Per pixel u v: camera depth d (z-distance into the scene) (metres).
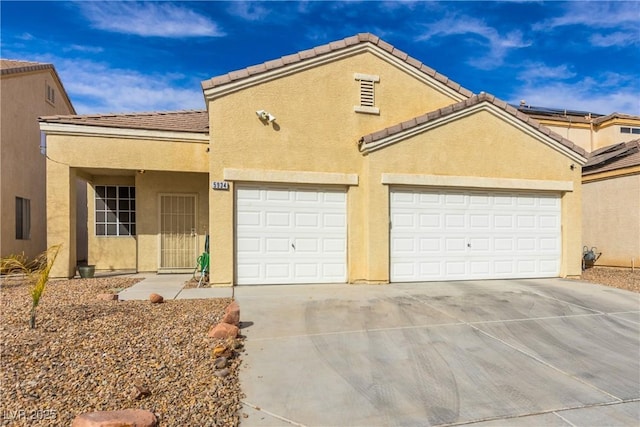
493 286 10.49
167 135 11.66
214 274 10.01
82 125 11.21
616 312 8.22
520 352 6.02
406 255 10.97
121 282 10.80
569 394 4.80
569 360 5.79
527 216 11.99
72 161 11.22
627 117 21.30
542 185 11.87
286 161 10.45
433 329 6.85
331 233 10.80
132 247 13.85
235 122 10.20
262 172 10.27
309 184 10.66
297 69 10.59
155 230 13.27
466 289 10.02
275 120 10.40
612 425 4.16
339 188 10.90
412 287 10.21
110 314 6.77
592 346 6.36
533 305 8.55
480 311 7.98
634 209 14.77
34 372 4.52
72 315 6.55
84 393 4.19
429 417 4.21
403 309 7.96
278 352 5.73
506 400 4.61
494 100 11.43
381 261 10.62
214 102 10.12
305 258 10.62
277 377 4.99
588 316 7.90
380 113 11.22
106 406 3.99
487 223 11.63
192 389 4.47
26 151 15.90
